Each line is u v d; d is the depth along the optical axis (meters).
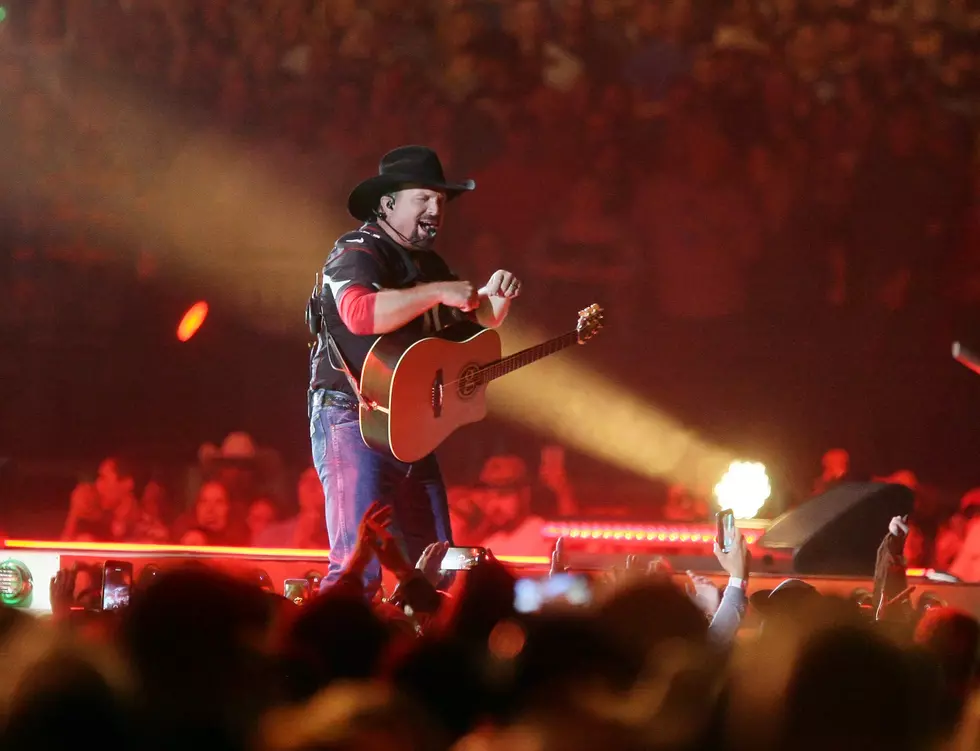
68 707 4.45
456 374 11.38
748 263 32.09
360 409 11.30
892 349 31.77
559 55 33.03
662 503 29.69
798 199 32.44
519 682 5.59
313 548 21.69
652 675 5.36
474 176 32.47
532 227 32.22
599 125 32.59
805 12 33.22
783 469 30.50
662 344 31.56
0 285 30.81
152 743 4.86
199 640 5.06
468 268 32.09
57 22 32.16
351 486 11.37
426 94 32.66
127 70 32.16
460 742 4.96
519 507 22.45
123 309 30.91
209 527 21.92
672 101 32.84
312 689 5.52
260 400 30.73
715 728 4.93
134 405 30.50
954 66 33.28
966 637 6.51
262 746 4.60
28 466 28.28
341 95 32.44
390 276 11.58
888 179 32.66
